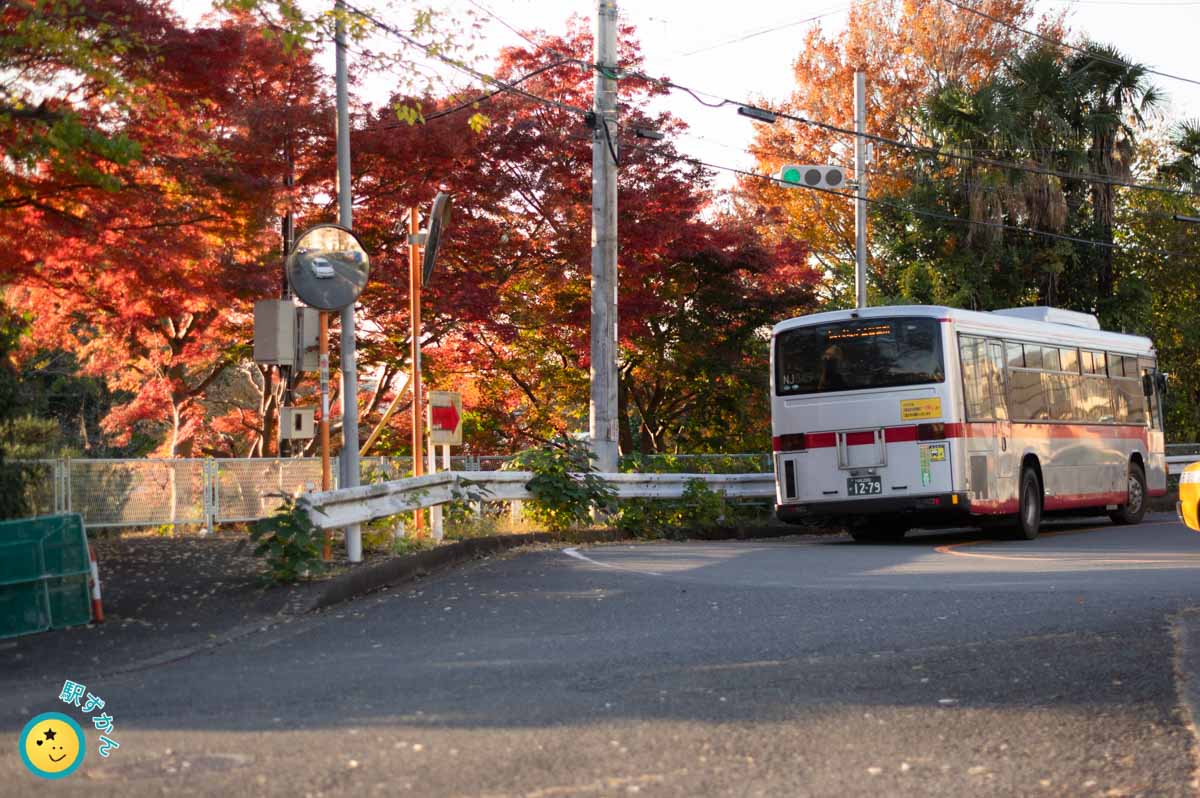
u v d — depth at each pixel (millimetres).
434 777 5488
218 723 6648
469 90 16844
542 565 14602
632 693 7316
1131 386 25547
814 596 11562
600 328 20438
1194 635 8930
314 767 5664
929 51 42656
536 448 18984
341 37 14562
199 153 14883
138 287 15945
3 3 12461
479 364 26922
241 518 19469
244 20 17531
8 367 15594
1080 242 36531
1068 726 6414
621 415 31984
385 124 20062
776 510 20859
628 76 20719
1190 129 40875
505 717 6699
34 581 10180
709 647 8898
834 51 43938
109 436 37062
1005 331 20500
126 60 13312
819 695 7199
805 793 5262
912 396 18891
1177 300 43000
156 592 11820
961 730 6348
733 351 30078
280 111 19000
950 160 36219
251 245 16875
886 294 39531
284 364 14133
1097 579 12586
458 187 22031
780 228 42094
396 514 15273
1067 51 38594
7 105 12703
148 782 5434
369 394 29672
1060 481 21859
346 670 8281
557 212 23531
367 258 14234
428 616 10812
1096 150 36625
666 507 21125
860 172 30047
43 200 14211
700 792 5273
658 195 25422
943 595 11422
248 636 10039
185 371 29172
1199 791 5293
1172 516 28172
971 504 18766
